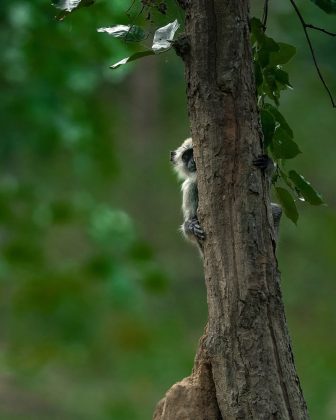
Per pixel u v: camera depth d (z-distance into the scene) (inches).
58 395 792.9
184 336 1033.5
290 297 1119.0
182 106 1311.5
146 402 798.5
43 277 679.7
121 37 277.3
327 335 1018.1
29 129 725.9
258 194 264.8
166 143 1263.5
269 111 283.4
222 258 265.0
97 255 665.0
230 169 265.1
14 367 864.3
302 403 265.6
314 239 1178.0
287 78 282.5
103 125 692.7
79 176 1055.6
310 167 1218.0
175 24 272.5
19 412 733.9
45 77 648.4
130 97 1251.2
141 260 662.5
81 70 642.2
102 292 965.8
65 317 971.9
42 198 679.7
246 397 262.1
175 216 1199.6
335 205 1199.6
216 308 266.1
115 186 1189.1
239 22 265.1
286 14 959.6
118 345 957.2
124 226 663.1
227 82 264.1
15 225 652.7
